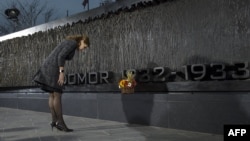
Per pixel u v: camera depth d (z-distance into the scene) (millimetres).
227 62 5039
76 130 5520
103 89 6992
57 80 5250
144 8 6363
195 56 5461
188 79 5395
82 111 7395
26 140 4750
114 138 4738
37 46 9469
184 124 5316
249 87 4605
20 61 10117
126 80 6105
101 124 6172
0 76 11000
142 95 6012
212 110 4938
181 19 5695
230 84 4805
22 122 6738
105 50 7211
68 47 5277
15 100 10094
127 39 6688
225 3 5102
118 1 6934
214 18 5227
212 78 5078
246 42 4840
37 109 9062
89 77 7363
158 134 5004
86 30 7789
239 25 4926
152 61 6160
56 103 5301
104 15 7285
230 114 4723
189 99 5250
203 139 4562
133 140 4570
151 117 5844
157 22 6098
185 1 5641
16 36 10484
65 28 8469
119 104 6465
